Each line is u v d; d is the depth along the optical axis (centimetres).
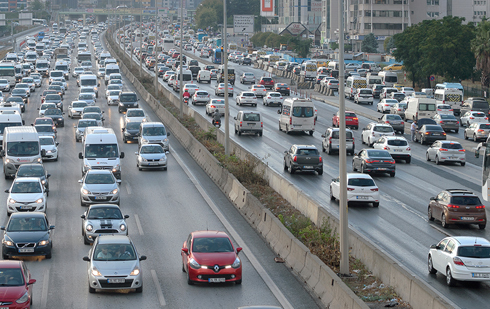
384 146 7738
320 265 3216
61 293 3133
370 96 14112
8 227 3766
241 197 5144
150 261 3722
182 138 8638
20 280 2805
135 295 3117
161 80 17812
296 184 6100
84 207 5134
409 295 2909
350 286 3191
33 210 4784
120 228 4078
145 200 5391
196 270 3247
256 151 7944
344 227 3312
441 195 4744
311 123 9381
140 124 8412
